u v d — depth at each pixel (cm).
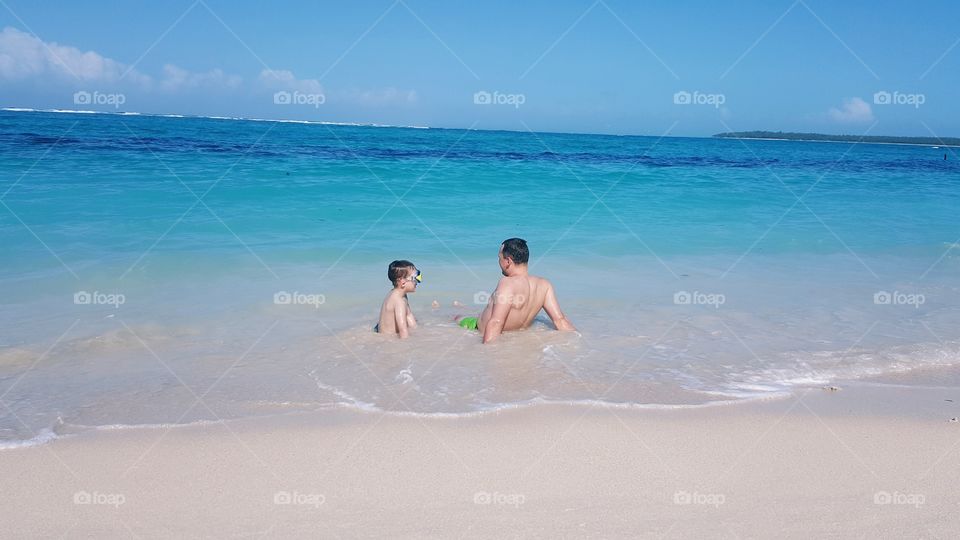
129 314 680
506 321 643
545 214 1430
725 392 512
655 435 435
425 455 402
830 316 736
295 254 981
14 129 3547
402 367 550
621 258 1035
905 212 1670
